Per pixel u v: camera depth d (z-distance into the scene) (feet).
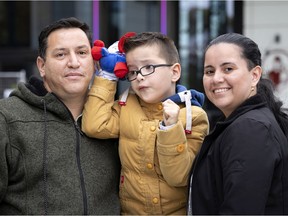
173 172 5.61
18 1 22.15
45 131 5.88
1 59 21.58
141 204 6.03
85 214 5.76
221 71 5.36
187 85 18.83
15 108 5.90
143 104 6.27
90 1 20.33
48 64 6.01
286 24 16.39
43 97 5.95
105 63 6.23
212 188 5.21
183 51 18.89
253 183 4.69
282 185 4.99
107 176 6.16
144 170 5.94
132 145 5.99
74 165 5.91
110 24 19.95
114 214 6.09
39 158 5.74
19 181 5.78
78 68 5.96
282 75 16.37
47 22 21.71
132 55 6.02
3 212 5.82
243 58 5.32
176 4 18.90
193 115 6.02
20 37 22.09
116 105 6.41
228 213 4.75
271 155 4.79
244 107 5.32
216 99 5.43
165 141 5.49
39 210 5.68
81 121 6.20
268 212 4.94
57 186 5.74
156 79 5.97
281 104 5.73
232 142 4.94
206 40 18.67
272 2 16.51
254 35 16.78
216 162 5.18
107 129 6.09
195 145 6.01
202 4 18.62
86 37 6.12
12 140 5.71
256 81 5.50
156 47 6.00
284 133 5.47
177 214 6.03
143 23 19.51
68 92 6.00
